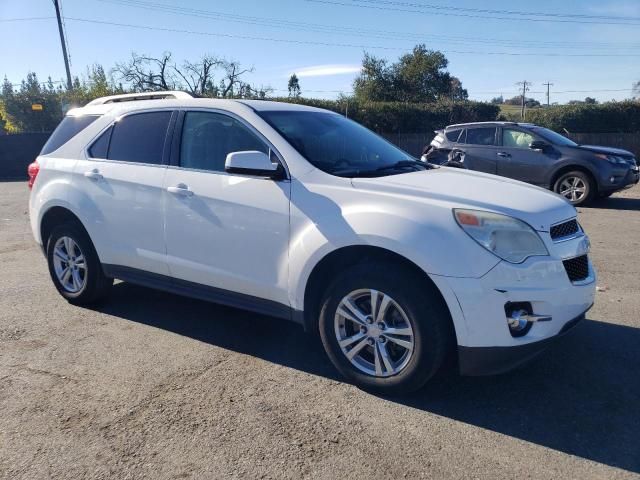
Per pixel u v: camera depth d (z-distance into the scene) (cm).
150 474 279
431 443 303
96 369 395
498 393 358
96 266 504
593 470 279
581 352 416
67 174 503
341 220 351
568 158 1122
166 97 485
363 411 337
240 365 401
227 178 406
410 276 331
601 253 723
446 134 1286
